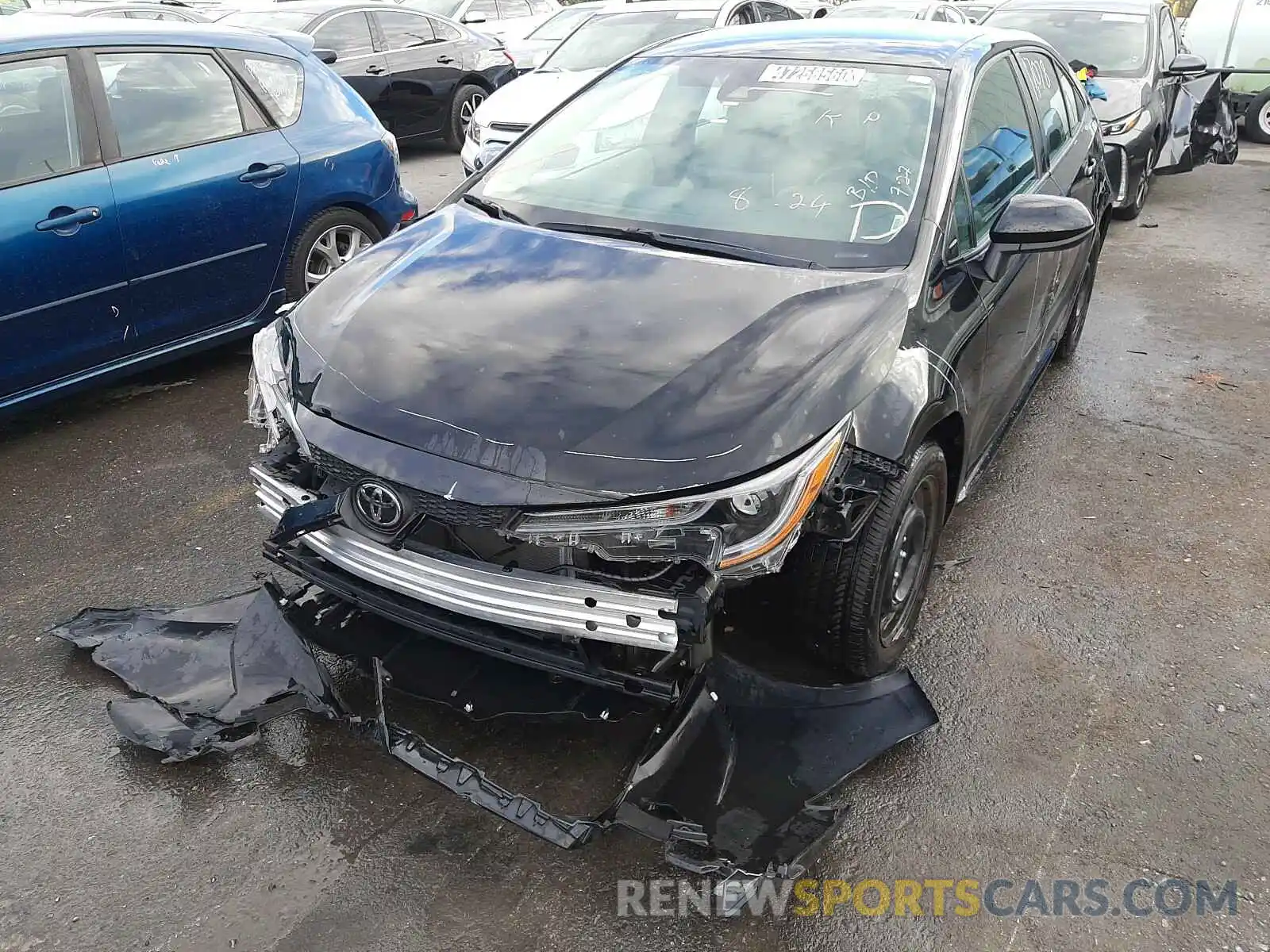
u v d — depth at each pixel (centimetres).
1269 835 246
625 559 207
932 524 299
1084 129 476
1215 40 1282
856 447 228
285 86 511
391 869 232
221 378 507
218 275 474
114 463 417
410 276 280
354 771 260
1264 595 343
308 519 233
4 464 415
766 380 225
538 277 271
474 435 218
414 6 1139
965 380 288
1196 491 412
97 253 421
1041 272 369
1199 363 549
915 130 307
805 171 305
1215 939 219
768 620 273
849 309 252
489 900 225
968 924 222
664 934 218
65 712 277
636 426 214
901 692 258
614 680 216
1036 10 922
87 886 226
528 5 1462
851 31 361
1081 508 398
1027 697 292
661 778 218
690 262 275
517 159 353
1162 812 252
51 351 418
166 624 296
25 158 407
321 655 296
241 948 212
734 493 205
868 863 237
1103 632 322
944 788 259
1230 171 1085
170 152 450
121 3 1000
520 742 267
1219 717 286
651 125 338
